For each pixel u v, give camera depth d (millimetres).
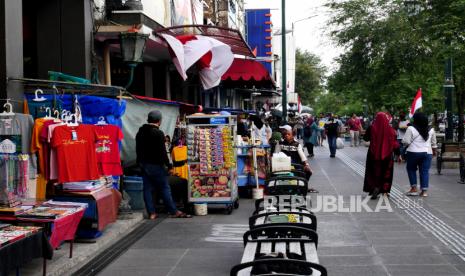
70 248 7438
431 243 8430
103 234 8883
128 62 11164
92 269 7277
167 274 7039
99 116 9109
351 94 37000
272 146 14031
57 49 11359
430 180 16250
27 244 6012
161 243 8695
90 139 7836
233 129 11398
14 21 8578
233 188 11289
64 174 7617
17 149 7223
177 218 10805
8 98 8219
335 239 8750
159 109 12547
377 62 25922
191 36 14219
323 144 38750
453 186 14820
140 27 11219
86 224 8273
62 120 8031
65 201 8180
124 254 8039
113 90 9297
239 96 33250
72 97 8875
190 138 11211
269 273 4949
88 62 11422
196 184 11156
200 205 11055
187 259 7734
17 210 6668
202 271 7148
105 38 11766
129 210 10484
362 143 37500
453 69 22156
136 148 10672
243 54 17391
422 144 12930
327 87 29953
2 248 5500
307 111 50750
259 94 35719
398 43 25531
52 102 8641
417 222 10031
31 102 8656
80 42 11312
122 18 12445
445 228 9508
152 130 10531
